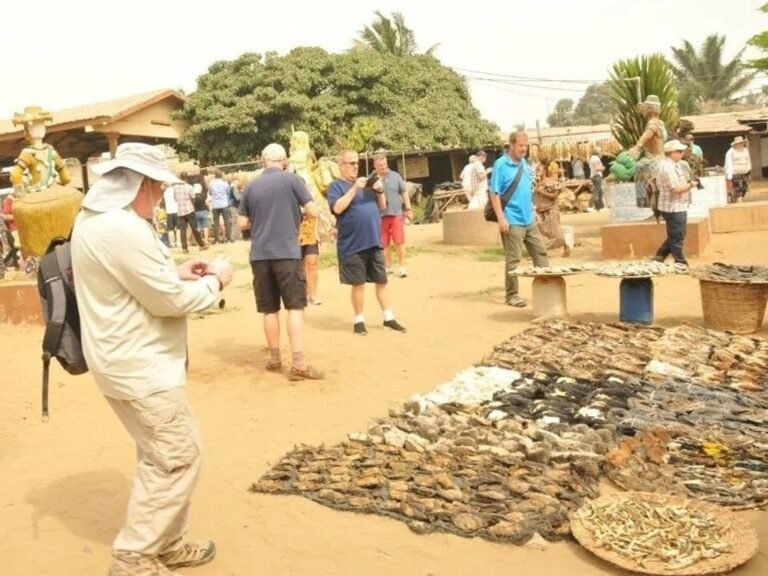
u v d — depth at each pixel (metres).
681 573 3.90
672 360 7.56
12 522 4.90
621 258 14.44
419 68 37.34
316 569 4.20
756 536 4.20
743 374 7.20
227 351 9.05
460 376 7.19
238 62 34.00
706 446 5.48
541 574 4.04
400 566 4.19
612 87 17.91
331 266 15.66
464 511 4.63
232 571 4.21
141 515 3.85
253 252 7.66
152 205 3.84
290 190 7.54
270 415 6.71
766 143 45.56
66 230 10.94
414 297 12.10
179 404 3.82
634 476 5.02
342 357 8.49
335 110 33.62
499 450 5.43
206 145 33.47
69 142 32.94
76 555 4.47
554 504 4.64
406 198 14.34
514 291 10.92
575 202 28.94
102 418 6.90
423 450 5.56
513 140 10.48
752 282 8.47
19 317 11.23
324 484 5.13
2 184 32.62
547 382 6.96
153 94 32.38
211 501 5.04
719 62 68.81
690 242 14.29
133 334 3.71
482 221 18.17
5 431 6.61
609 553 4.09
